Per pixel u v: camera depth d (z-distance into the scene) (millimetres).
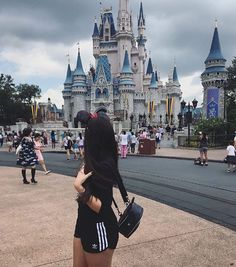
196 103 33719
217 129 35156
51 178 14109
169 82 123625
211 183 13203
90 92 115250
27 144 12617
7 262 5312
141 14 127375
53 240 6309
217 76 47438
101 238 2822
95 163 2822
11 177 14375
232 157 16938
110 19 125250
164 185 12695
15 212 8352
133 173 16188
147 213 8320
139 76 122188
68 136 24438
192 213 8414
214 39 49406
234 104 51406
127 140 26891
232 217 8047
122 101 107812
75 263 2980
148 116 107875
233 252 5676
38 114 79938
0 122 91812
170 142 42969
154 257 5465
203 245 6012
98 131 2906
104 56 113500
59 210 8531
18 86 97438
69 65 121875
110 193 2893
